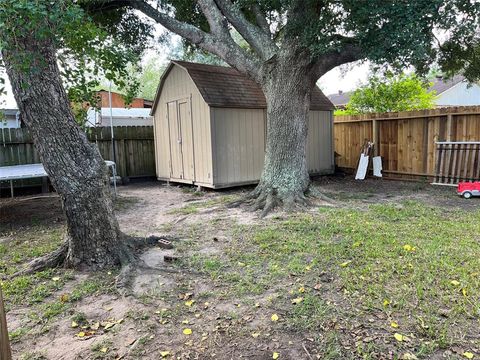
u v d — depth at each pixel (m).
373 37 4.60
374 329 2.19
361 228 4.27
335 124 10.44
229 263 3.39
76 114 4.81
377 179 9.02
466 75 7.47
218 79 8.09
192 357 2.02
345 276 2.93
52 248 4.00
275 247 3.75
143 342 2.17
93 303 2.69
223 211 5.73
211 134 7.60
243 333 2.23
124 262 3.35
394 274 2.92
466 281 2.72
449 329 2.15
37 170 6.68
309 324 2.27
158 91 9.24
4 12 2.18
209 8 6.32
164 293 2.81
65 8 2.64
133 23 7.91
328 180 9.05
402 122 8.57
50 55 3.07
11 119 10.58
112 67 4.57
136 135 10.10
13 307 2.63
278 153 5.98
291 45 5.71
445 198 6.24
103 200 3.39
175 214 5.69
